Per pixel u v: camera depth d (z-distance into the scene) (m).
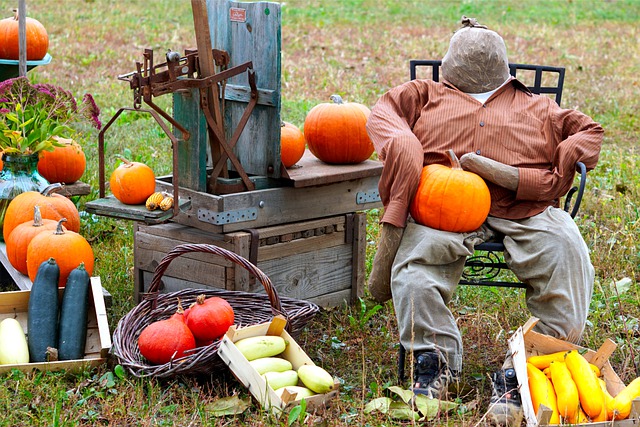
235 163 3.80
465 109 3.56
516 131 3.53
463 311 4.18
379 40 12.69
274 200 3.88
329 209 4.13
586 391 2.98
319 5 16.11
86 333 3.51
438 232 3.28
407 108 3.65
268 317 3.61
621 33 14.02
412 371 3.13
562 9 16.48
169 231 3.95
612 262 4.81
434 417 3.04
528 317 4.11
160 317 3.60
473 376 3.52
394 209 3.29
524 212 3.43
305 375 3.11
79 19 13.01
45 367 3.27
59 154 4.84
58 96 4.44
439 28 14.06
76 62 10.05
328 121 4.21
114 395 3.17
